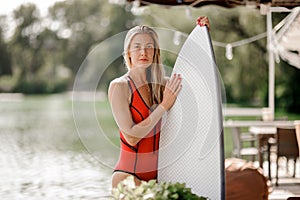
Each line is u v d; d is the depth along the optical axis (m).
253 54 27.23
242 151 9.70
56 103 45.94
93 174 11.21
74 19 52.84
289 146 8.50
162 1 8.72
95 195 8.78
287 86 27.41
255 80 27.42
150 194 3.05
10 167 12.54
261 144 9.14
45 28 53.66
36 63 53.84
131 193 3.15
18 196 8.81
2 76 53.69
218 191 3.48
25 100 50.81
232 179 4.73
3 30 54.41
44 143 18.62
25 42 54.28
